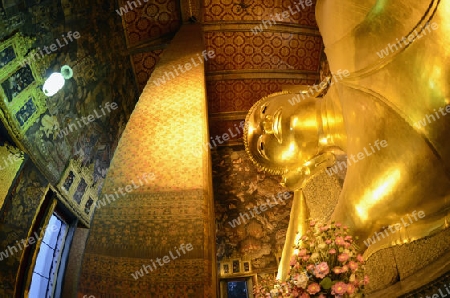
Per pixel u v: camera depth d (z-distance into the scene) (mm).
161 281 2574
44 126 4340
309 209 4719
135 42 6309
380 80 2805
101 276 2609
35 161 4172
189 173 3285
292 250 4109
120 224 2896
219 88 7195
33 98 4074
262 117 5074
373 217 2648
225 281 5652
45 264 4613
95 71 5352
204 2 6246
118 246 2764
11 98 3709
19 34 3672
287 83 7230
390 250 2832
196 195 3088
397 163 2516
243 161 7195
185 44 5340
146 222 2902
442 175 2303
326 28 3730
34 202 4133
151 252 2719
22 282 3854
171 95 4254
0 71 3494
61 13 4355
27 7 3715
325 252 2238
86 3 4871
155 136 3695
